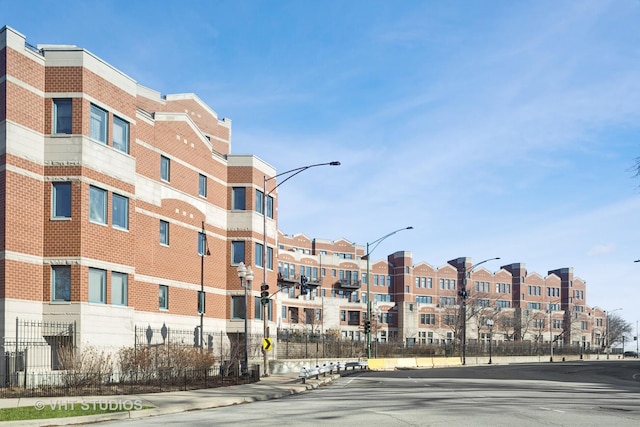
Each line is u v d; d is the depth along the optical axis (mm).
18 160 24859
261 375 33031
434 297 106875
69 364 23531
